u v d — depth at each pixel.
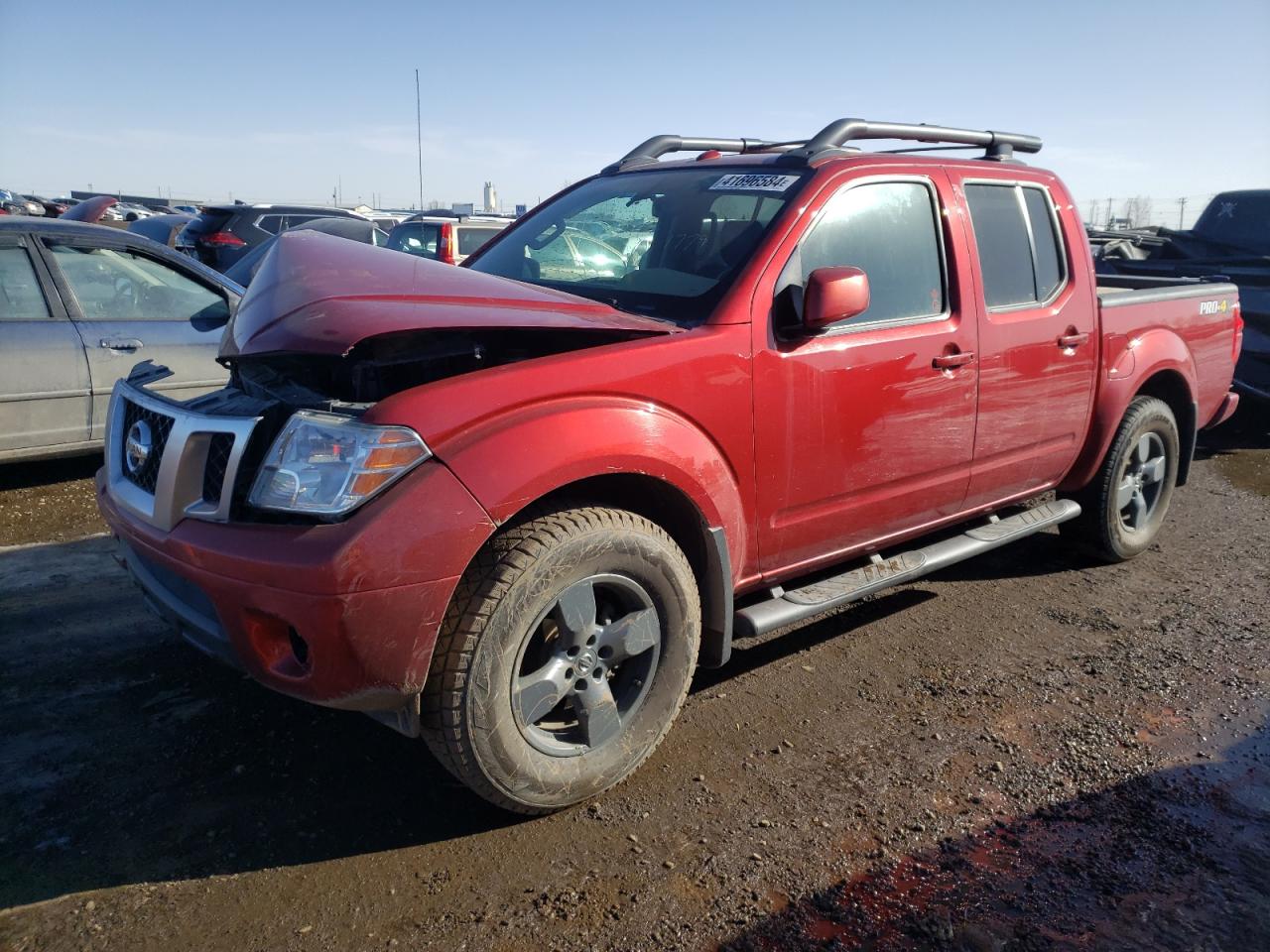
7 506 5.38
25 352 5.37
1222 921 2.43
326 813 2.74
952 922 2.39
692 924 2.36
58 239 5.59
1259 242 9.48
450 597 2.40
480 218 13.94
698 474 2.86
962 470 3.86
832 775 3.02
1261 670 3.85
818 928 2.36
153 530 2.67
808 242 3.25
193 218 13.54
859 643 4.02
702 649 3.13
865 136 3.79
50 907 2.32
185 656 3.61
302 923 2.32
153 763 2.93
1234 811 2.91
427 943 2.27
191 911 2.33
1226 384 5.42
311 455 2.37
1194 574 4.94
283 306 2.75
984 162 4.05
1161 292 4.85
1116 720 3.42
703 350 2.89
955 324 3.66
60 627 3.83
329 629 2.28
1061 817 2.84
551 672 2.64
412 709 2.45
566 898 2.43
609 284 3.48
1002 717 3.42
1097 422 4.55
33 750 2.96
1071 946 2.32
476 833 2.68
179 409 2.75
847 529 3.49
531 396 2.55
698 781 2.96
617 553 2.67
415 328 2.51
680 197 3.64
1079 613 4.39
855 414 3.32
